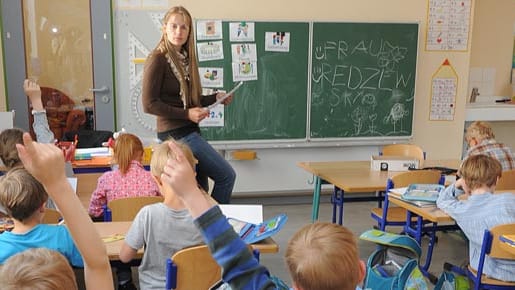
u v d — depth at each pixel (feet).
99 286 3.50
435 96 18.39
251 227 7.27
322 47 16.98
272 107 17.02
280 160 17.66
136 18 15.90
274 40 16.65
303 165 13.74
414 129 18.39
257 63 16.67
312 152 17.85
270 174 17.67
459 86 18.52
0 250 5.61
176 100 10.27
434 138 18.67
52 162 3.13
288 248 3.64
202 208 2.94
